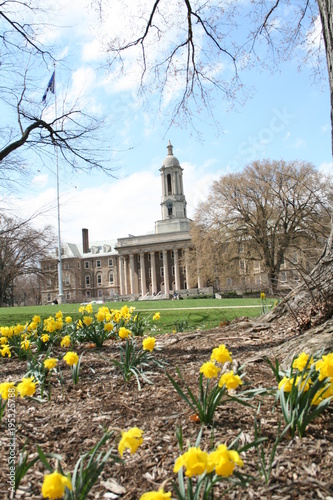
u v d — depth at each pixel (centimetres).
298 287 648
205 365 296
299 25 912
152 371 460
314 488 224
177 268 8275
